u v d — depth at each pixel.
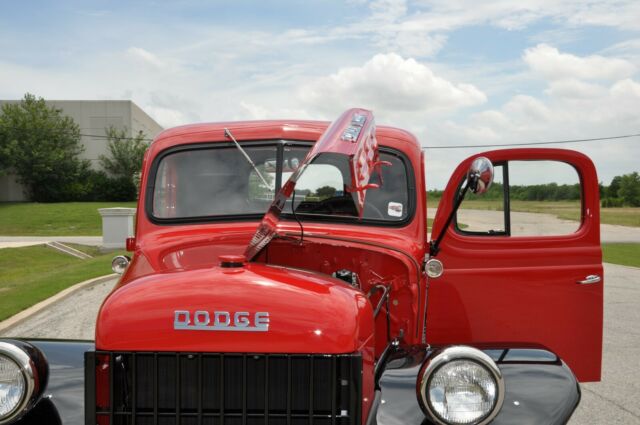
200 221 3.43
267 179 3.52
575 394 2.55
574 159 3.70
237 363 2.21
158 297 2.29
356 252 3.40
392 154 3.63
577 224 3.76
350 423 2.19
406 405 2.39
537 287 3.70
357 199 2.89
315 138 3.60
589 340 3.72
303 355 2.20
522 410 2.44
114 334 2.23
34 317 9.00
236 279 2.37
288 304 2.28
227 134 3.57
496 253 3.69
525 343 2.94
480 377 2.29
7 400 2.37
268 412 2.20
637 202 27.33
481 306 3.69
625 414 5.05
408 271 3.36
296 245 3.37
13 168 58.53
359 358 2.22
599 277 3.73
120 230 22.64
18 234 35.00
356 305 2.41
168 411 2.22
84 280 12.30
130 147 59.41
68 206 49.69
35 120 58.66
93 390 2.22
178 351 2.20
